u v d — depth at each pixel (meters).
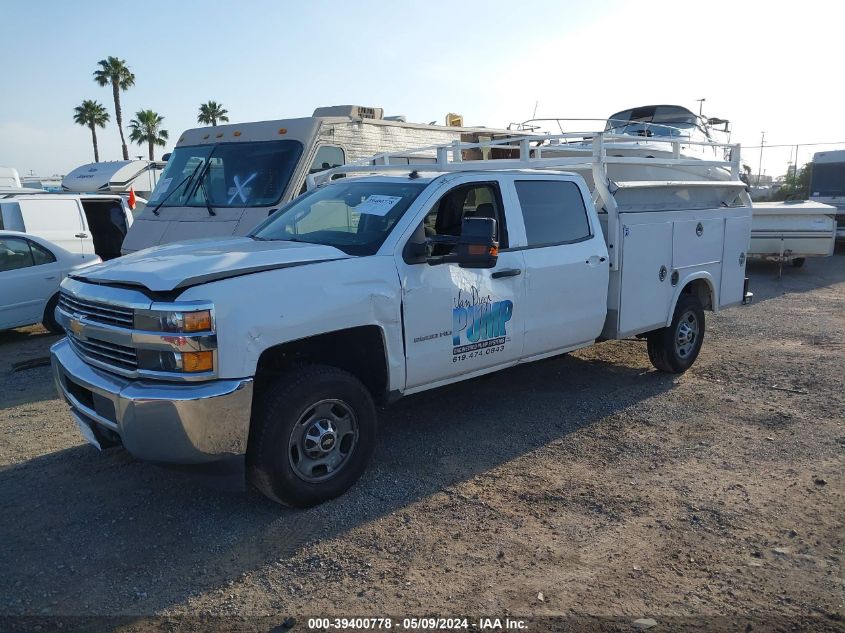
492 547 3.93
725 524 4.19
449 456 5.21
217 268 4.04
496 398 6.58
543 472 4.93
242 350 3.89
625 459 5.16
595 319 6.20
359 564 3.77
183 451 3.82
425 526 4.16
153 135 48.78
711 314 10.91
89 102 49.12
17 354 8.95
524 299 5.52
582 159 6.34
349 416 4.49
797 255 15.02
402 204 4.99
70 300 4.52
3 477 4.90
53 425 5.98
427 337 4.88
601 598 3.46
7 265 9.51
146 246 9.45
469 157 12.38
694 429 5.77
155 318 3.78
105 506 4.45
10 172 17.70
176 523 4.23
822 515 4.29
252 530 4.13
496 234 5.03
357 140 10.03
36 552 3.91
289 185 8.98
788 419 5.98
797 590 3.53
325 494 4.41
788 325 9.98
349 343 4.70
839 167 19.61
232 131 9.82
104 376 4.12
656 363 7.29
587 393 6.75
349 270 4.43
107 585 3.60
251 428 4.11
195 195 9.59
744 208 7.92
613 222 6.30
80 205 12.69
